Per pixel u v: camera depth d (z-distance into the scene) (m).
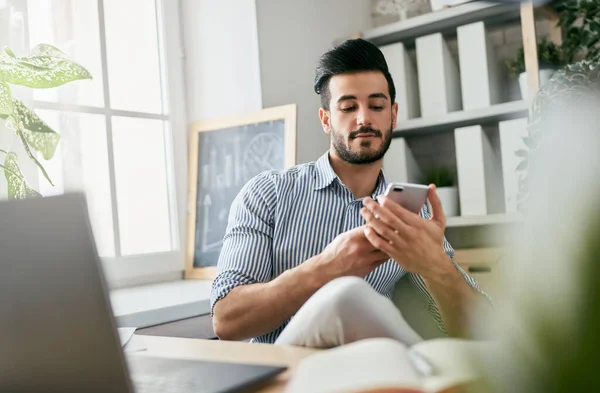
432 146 2.50
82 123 1.87
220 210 2.09
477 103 2.15
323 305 0.70
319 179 1.44
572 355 0.16
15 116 1.22
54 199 0.48
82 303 0.48
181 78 2.21
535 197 0.17
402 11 2.52
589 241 0.16
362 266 1.12
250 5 2.04
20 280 0.49
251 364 0.65
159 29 2.16
